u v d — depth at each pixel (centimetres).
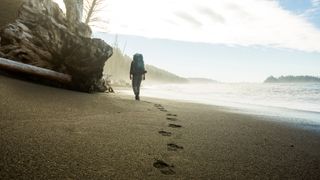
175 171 269
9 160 235
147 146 342
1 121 349
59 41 959
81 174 230
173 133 440
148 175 249
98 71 1005
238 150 375
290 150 409
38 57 887
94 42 980
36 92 600
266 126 643
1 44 871
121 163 270
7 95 493
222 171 285
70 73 935
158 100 1162
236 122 655
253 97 3070
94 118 475
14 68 742
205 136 443
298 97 3238
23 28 902
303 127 692
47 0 1043
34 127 349
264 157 355
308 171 316
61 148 286
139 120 522
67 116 451
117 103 745
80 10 1324
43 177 214
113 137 361
